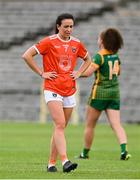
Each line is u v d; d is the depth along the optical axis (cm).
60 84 2775
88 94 8200
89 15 9062
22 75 8600
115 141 5062
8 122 7794
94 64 3538
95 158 3653
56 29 2831
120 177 2653
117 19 9000
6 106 8306
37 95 8375
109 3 9156
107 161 3450
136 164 3281
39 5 9262
